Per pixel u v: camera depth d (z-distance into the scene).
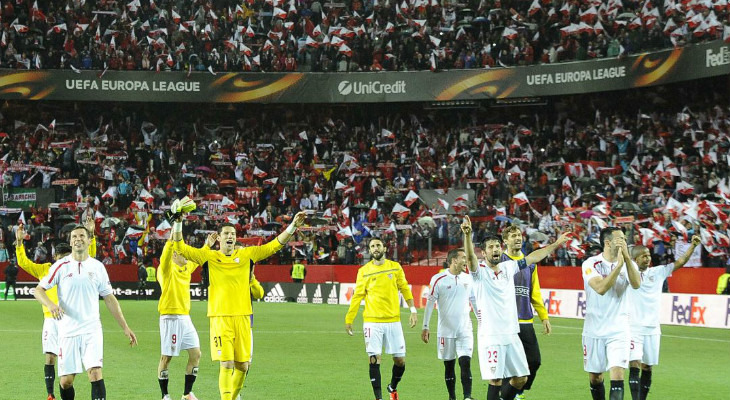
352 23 56.84
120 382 17.25
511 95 52.19
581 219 43.41
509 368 12.58
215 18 56.78
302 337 27.86
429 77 53.88
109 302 12.45
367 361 21.38
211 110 58.50
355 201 52.19
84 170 53.25
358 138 56.44
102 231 49.38
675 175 45.78
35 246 48.12
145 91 54.00
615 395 12.38
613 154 49.81
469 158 52.97
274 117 58.50
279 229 50.12
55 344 14.66
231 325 13.00
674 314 34.12
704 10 46.62
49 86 52.91
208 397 15.61
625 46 48.81
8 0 54.66
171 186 52.44
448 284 15.23
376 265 15.38
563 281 39.72
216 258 13.05
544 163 50.50
